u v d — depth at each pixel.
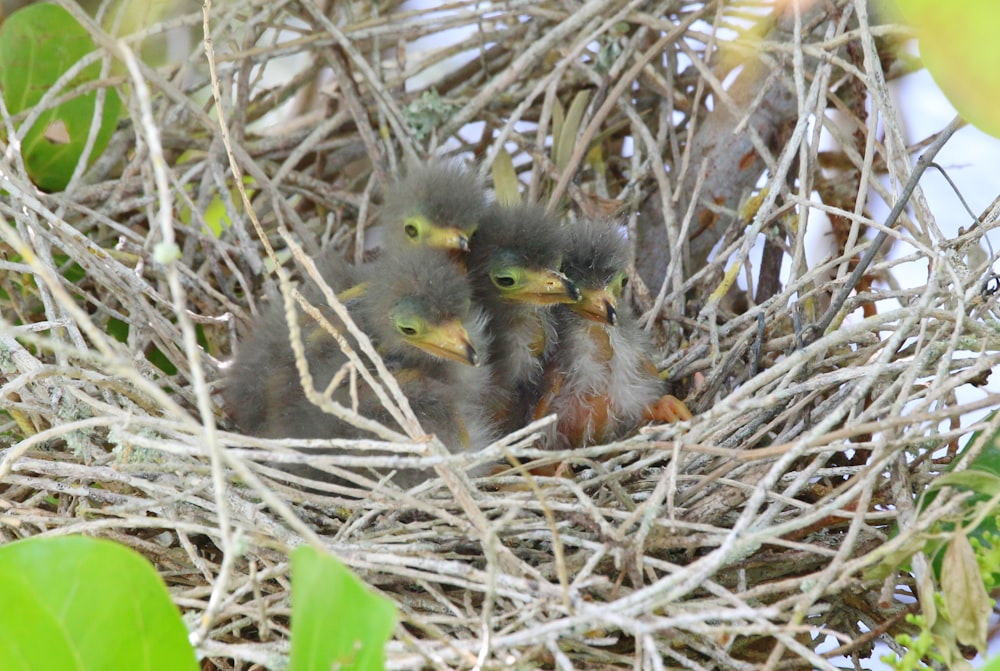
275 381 8.15
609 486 7.30
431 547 6.73
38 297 9.10
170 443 6.26
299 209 11.09
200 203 9.94
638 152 10.16
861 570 6.36
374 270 8.62
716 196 10.13
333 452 7.70
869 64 8.36
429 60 10.71
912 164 9.60
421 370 8.24
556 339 8.98
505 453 6.00
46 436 6.18
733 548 5.92
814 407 7.84
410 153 10.04
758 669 6.17
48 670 5.09
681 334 9.43
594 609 5.68
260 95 10.88
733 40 9.59
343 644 4.75
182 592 6.67
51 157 9.99
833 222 9.74
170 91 9.62
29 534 7.04
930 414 6.18
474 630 6.29
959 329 6.61
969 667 5.81
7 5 10.73
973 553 5.82
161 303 8.96
